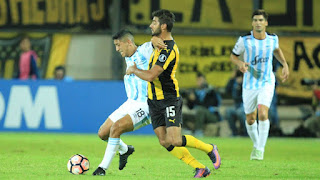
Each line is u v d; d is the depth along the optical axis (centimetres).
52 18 6372
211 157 2362
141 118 2369
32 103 5594
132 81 2405
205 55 6369
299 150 4281
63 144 4356
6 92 5591
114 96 5584
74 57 6388
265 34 3259
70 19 6375
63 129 5603
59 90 5600
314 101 6038
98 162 2922
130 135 5744
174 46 2148
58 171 2409
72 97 5606
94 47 6388
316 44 6319
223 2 6388
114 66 6191
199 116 5747
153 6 6353
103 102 5588
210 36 6391
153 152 3794
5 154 3388
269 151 4166
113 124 2325
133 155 3541
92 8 6356
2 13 6338
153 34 2177
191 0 6372
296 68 6259
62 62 6359
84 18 6375
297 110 6106
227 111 5712
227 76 6353
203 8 6381
